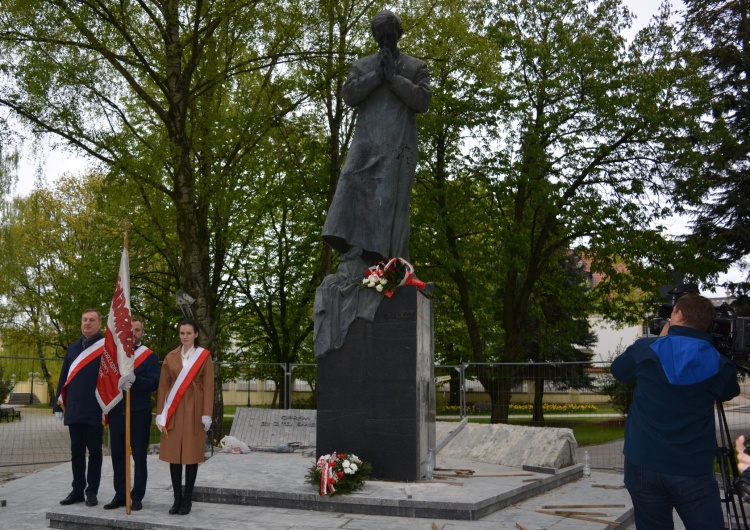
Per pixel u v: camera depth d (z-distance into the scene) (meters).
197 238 18.67
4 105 16.30
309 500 8.02
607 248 21.38
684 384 4.63
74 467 8.40
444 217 22.27
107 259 26.09
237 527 7.08
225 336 28.91
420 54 20.59
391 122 9.99
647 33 22.38
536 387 17.81
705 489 4.57
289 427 14.45
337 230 9.77
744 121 22.59
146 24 18.06
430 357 9.95
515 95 22.47
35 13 15.80
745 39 22.77
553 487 10.00
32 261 32.28
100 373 7.89
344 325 9.45
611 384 18.17
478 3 22.83
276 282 28.20
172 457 7.68
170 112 17.45
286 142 23.66
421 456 9.20
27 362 31.30
